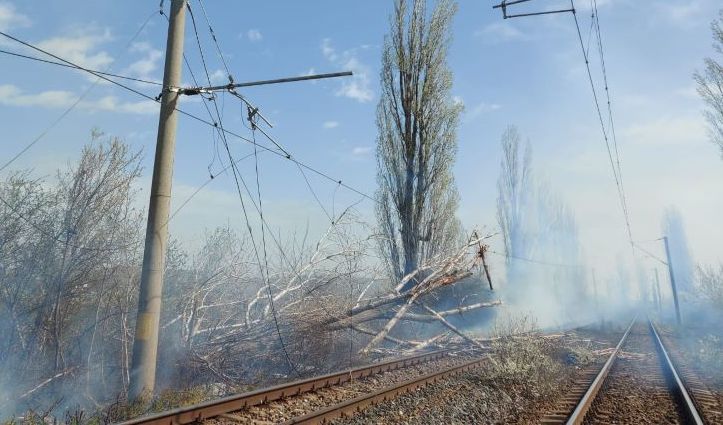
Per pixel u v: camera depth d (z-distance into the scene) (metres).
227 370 12.55
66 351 11.18
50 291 10.99
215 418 7.74
